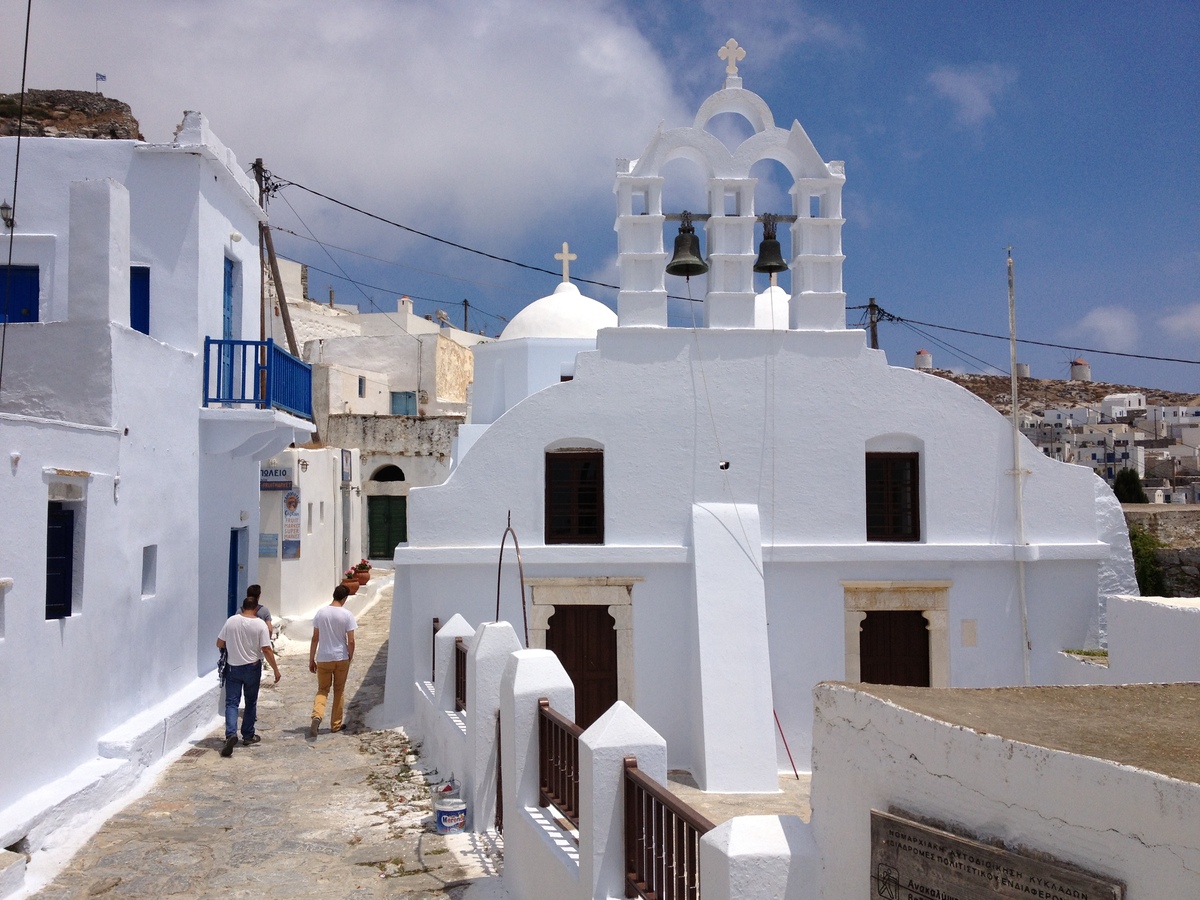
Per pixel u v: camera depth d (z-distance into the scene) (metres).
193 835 7.84
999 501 12.29
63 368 9.37
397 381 37.31
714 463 12.05
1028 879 3.20
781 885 4.01
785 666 11.88
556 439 11.95
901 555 11.96
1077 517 12.33
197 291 11.83
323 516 22.64
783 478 12.09
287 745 10.88
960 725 3.57
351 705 13.06
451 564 11.67
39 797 7.62
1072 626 12.20
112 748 8.94
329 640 11.49
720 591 11.41
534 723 6.72
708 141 12.28
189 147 11.77
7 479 7.34
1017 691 4.62
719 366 12.11
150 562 10.53
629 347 12.04
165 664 10.90
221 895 6.68
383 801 8.73
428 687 11.14
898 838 3.69
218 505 13.03
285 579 19.33
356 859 7.31
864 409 12.20
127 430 9.71
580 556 11.71
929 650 12.16
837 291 12.34
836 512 12.12
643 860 5.01
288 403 13.27
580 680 11.89
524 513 11.89
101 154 11.75
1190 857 2.72
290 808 8.55
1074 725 3.82
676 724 11.70
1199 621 8.01
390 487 31.22
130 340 9.82
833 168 12.43
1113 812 2.97
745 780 10.76
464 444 15.85
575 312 17.70
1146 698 4.47
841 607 11.98
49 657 7.99
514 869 6.64
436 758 9.78
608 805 5.16
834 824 4.12
